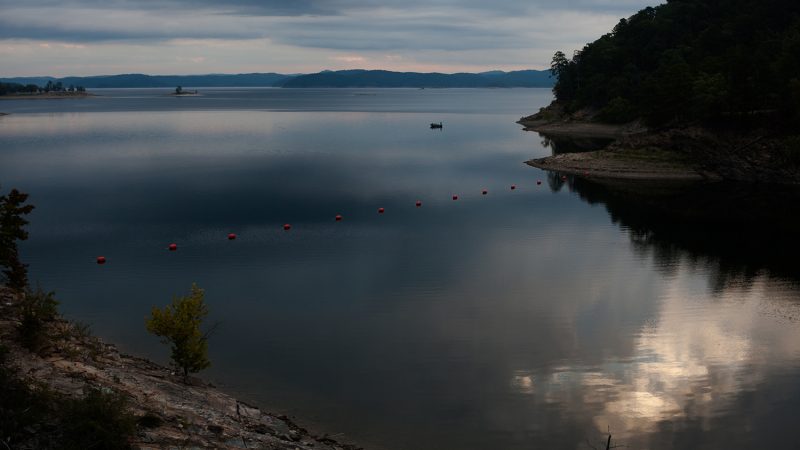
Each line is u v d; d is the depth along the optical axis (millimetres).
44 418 19062
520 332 39188
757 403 30281
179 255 56656
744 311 42594
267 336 38312
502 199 85688
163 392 26203
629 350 36406
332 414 29047
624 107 183000
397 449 26266
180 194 86062
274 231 66188
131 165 113750
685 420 28766
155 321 29594
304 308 43250
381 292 46719
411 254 57688
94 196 83938
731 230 66875
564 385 32156
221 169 109875
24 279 32750
